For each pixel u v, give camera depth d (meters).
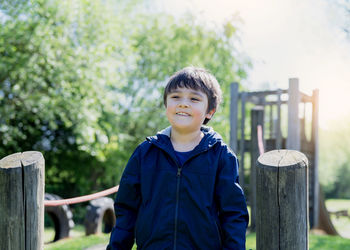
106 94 10.67
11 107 9.55
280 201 1.68
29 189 1.80
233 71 14.99
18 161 1.84
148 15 15.51
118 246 1.76
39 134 12.62
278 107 7.16
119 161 14.27
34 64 9.16
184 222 1.66
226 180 1.72
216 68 14.42
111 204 7.93
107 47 9.96
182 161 1.76
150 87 15.18
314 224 7.95
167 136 1.82
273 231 1.68
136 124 15.28
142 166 1.78
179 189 1.70
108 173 14.47
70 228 7.38
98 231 7.47
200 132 1.88
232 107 7.53
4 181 1.79
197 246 1.66
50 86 10.29
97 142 10.88
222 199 1.71
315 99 8.12
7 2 9.21
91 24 10.11
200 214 1.67
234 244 1.65
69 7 9.55
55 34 9.59
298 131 6.82
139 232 1.72
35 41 8.94
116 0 14.41
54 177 14.27
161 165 1.77
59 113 9.77
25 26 9.12
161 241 1.67
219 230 1.71
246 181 15.31
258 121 7.17
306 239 1.71
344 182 34.69
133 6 15.05
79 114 9.66
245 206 1.75
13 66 9.07
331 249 5.32
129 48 11.53
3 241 1.77
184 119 1.77
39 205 1.84
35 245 1.81
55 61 9.26
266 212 1.70
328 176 33.88
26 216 1.79
